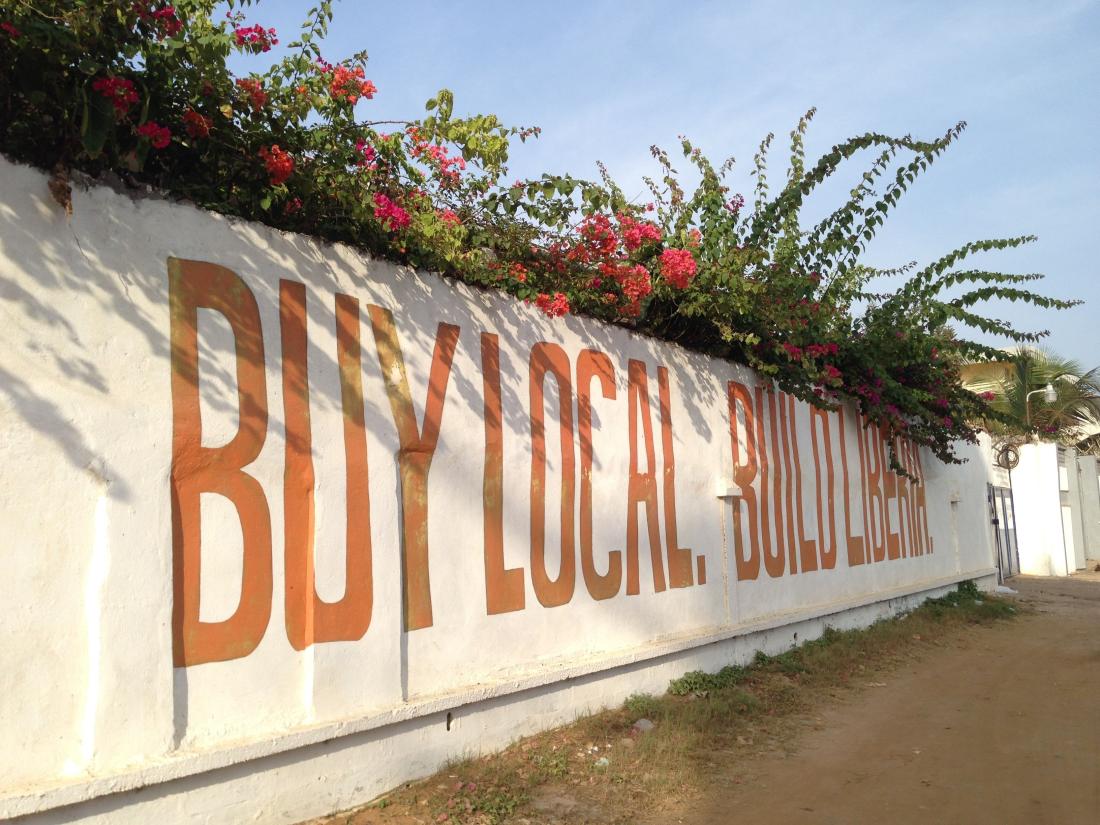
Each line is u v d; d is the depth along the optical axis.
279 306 4.73
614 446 7.23
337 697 4.80
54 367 3.78
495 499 6.02
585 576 6.79
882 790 5.59
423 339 5.59
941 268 11.15
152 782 3.86
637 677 7.18
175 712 4.10
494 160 5.46
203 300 4.38
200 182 4.53
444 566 5.59
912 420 13.25
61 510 3.75
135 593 3.95
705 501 8.38
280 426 4.66
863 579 11.59
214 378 4.38
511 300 6.33
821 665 9.07
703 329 8.47
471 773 5.32
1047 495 22.56
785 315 8.73
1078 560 24.30
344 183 4.96
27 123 3.84
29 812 3.46
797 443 10.16
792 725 7.07
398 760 5.08
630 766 5.77
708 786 5.59
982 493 17.59
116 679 3.85
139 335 4.09
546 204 6.23
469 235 6.05
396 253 5.43
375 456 5.16
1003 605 14.13
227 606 4.36
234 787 4.22
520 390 6.32
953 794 5.52
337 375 5.00
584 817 4.97
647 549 7.52
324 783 4.64
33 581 3.64
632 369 7.57
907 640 10.90
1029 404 28.33
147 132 4.05
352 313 5.13
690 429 8.25
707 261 8.22
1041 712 7.64
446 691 5.49
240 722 4.36
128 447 3.99
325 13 4.82
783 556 9.65
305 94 4.69
